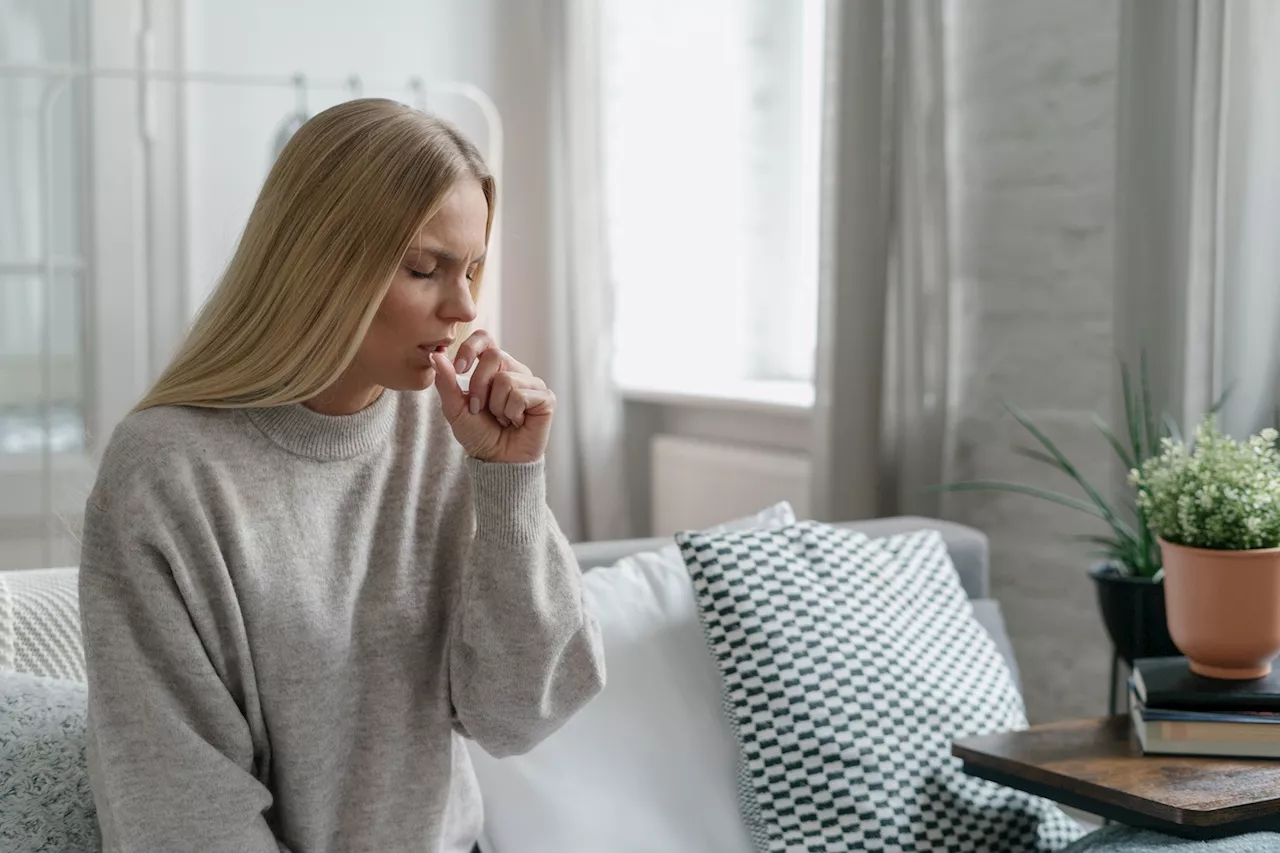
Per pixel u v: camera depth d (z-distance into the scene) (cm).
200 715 104
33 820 118
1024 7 234
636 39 337
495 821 148
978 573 191
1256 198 192
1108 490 221
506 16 353
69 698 129
